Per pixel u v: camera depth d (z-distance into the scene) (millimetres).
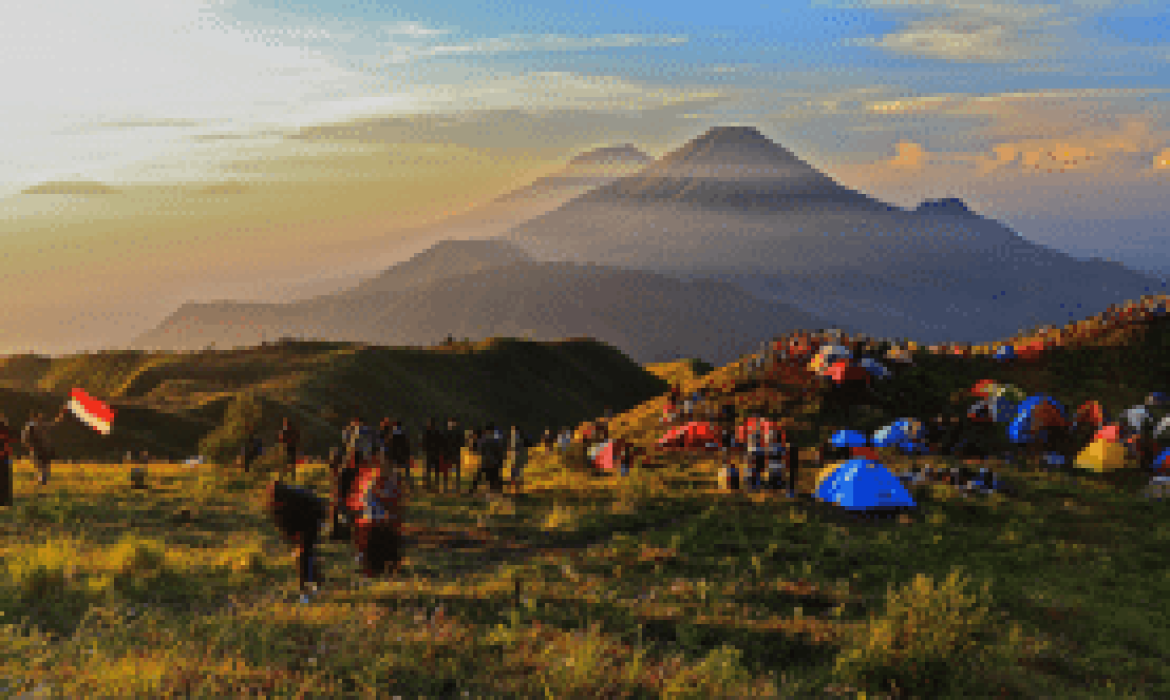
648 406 52875
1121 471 37500
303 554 12039
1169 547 26547
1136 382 52438
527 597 12125
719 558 19984
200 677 7078
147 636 8383
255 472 29828
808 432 42406
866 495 27016
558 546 19922
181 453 94188
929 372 51500
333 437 104875
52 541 13852
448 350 193375
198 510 20359
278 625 9031
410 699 7363
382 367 164750
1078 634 17625
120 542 13391
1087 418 43938
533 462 39094
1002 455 40875
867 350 52062
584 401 194750
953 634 11141
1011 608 18656
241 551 14445
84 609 9477
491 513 22984
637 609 12766
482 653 9047
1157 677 15383
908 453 39344
